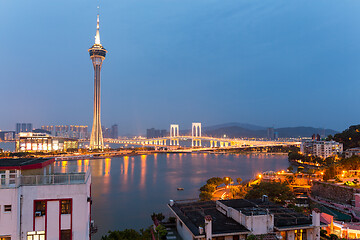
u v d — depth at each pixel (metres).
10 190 33.56
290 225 50.84
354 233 64.31
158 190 189.88
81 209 36.19
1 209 33.16
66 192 36.00
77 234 35.84
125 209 141.00
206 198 123.06
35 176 35.94
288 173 191.25
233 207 58.50
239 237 48.12
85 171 39.97
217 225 51.16
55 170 43.06
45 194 35.44
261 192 99.00
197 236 46.16
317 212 51.06
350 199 106.38
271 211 56.94
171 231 61.97
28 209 34.84
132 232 53.72
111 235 51.50
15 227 33.34
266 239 46.28
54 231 35.34
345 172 140.62
